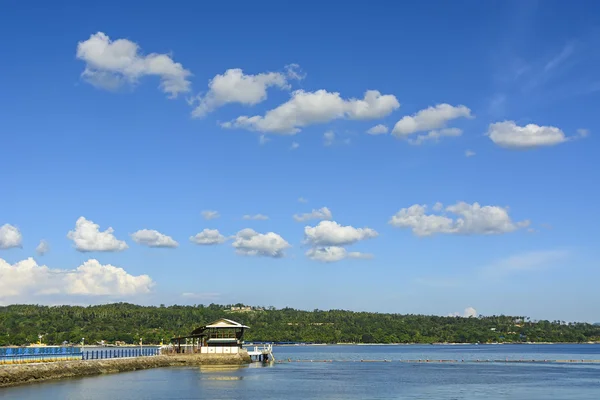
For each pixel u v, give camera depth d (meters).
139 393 77.31
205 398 74.62
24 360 87.25
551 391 89.88
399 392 87.25
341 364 169.38
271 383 96.38
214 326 139.00
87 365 100.81
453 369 146.12
